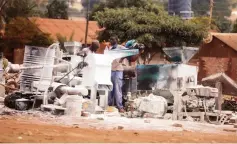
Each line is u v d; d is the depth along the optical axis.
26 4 163.12
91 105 44.47
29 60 46.06
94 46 50.62
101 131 31.20
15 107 43.09
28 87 46.09
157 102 45.59
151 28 121.94
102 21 125.94
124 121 39.50
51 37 155.25
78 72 46.75
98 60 46.09
